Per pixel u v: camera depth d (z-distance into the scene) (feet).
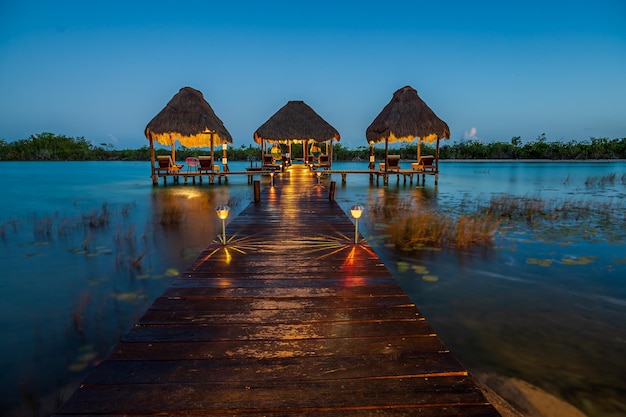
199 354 7.03
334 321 8.55
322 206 27.12
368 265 12.97
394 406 5.58
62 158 209.26
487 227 25.86
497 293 14.30
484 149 173.06
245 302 9.68
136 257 19.22
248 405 5.55
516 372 9.24
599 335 11.04
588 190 54.80
